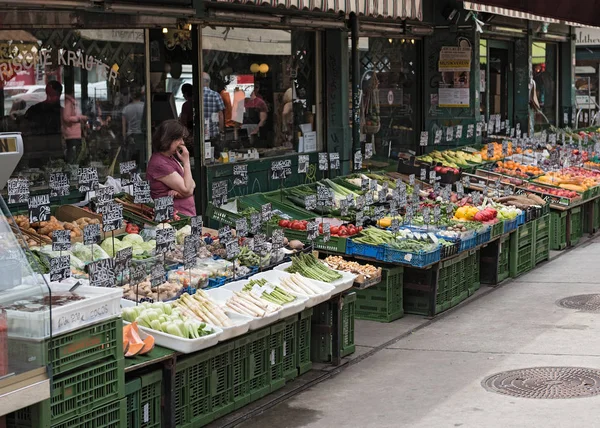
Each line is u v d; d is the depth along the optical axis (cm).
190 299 673
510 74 1841
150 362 579
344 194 1153
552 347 838
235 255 765
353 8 1025
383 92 1443
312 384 750
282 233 835
